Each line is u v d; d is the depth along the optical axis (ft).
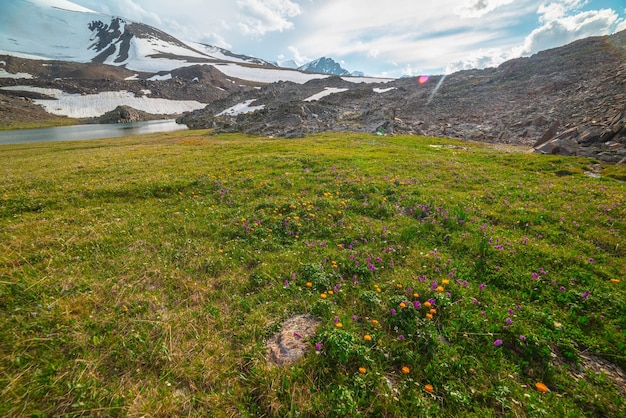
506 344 22.04
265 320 23.65
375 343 21.49
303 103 300.81
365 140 155.84
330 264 31.83
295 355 20.21
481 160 95.50
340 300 26.40
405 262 32.35
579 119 166.09
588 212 44.19
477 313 24.48
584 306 25.62
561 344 21.65
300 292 27.14
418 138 170.81
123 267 30.76
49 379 18.16
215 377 18.72
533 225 41.04
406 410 17.03
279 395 17.72
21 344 20.49
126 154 121.08
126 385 18.25
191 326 22.99
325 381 18.58
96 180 66.54
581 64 304.50
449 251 34.65
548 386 19.26
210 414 16.75
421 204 47.55
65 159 116.06
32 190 58.65
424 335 21.79
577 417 16.78
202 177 65.26
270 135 220.23
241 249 35.27
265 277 29.76
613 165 83.15
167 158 102.01
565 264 31.12
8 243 35.94
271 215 44.39
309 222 42.47
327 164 79.36
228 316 24.45
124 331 22.29
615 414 17.17
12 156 164.66
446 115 271.49
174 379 18.85
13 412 16.34
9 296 25.30
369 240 37.50
